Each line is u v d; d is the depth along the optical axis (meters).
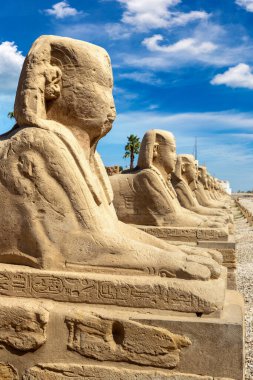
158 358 2.99
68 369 3.08
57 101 3.80
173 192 8.38
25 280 3.34
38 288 3.32
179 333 2.97
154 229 7.56
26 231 3.47
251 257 10.47
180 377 2.94
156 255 3.39
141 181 7.84
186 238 7.48
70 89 3.76
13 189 3.52
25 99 3.62
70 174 3.47
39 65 3.69
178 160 10.61
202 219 7.86
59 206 3.45
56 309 3.18
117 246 3.40
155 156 8.16
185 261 3.39
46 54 3.73
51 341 3.14
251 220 18.08
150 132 8.16
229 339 2.92
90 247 3.41
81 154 3.66
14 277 3.36
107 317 3.07
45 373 3.11
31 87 3.63
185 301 3.12
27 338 3.14
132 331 3.02
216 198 20.91
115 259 3.38
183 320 2.98
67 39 3.80
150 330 2.99
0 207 3.56
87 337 3.09
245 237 14.03
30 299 3.31
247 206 32.22
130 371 3.00
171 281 3.19
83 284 3.26
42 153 3.49
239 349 2.90
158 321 3.00
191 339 2.96
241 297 3.80
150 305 3.16
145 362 3.00
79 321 3.10
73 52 3.75
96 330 3.08
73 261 3.41
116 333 3.10
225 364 2.92
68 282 3.28
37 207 3.47
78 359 3.11
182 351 2.96
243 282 7.80
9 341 3.17
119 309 3.20
